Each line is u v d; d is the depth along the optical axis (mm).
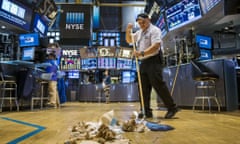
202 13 6078
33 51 6145
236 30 7359
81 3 13328
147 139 1427
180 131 1746
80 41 13258
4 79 4199
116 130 1631
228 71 4145
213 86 4199
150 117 2805
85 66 11828
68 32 13031
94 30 14547
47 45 6293
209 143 1313
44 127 2047
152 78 2703
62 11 13156
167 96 2730
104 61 11508
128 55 11719
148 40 2801
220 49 10133
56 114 3600
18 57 6434
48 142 1361
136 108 5188
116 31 14516
